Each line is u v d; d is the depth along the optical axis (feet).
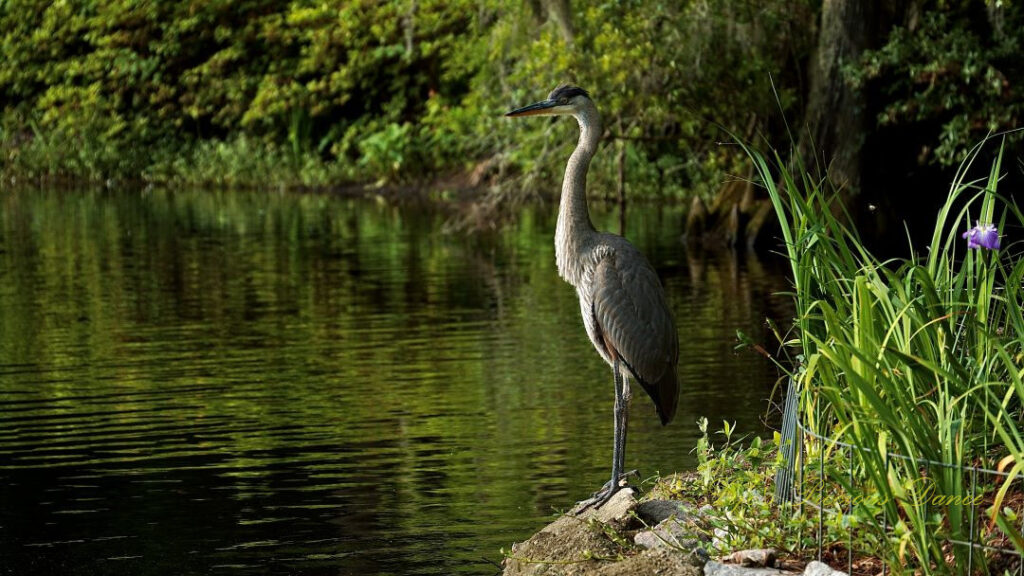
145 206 99.09
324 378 37.73
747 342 20.39
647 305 22.88
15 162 121.70
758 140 72.28
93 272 62.34
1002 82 62.80
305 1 118.42
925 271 17.85
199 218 90.12
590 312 23.35
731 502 20.07
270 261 66.80
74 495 26.23
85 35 122.52
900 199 73.46
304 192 110.63
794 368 20.48
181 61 122.62
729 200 74.49
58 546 23.15
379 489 26.30
